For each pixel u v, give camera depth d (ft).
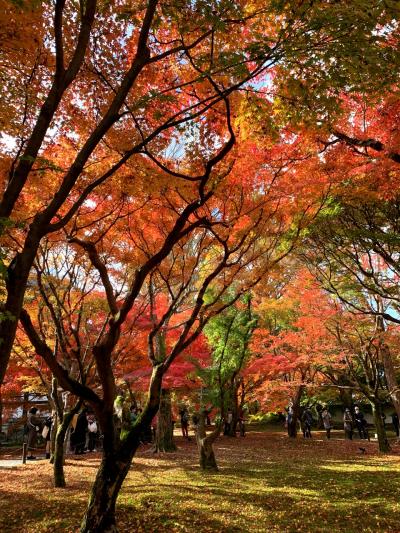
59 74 13.60
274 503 25.84
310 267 42.34
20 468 39.45
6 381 50.96
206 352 52.31
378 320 46.55
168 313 24.20
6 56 17.65
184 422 67.21
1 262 10.22
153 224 26.50
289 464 41.06
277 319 57.16
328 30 12.76
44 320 38.17
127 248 28.71
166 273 31.09
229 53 14.05
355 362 66.13
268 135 20.51
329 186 25.27
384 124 24.68
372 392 51.70
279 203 25.54
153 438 58.90
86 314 33.99
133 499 26.55
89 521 18.99
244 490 29.25
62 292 32.42
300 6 13.24
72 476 34.76
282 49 13.33
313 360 52.80
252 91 17.19
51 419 48.21
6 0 13.41
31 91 18.69
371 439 68.69
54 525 21.85
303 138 23.79
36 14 16.34
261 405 75.41
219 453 49.65
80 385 18.89
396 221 30.78
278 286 53.57
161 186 21.97
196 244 30.76
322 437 72.08
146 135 21.86
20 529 21.53
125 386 60.13
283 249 29.01
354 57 13.19
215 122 21.57
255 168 23.98
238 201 25.35
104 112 21.38
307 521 22.22
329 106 16.92
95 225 26.55
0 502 26.76
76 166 13.64
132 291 18.94
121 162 15.69
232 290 43.01
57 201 13.19
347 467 39.32
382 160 24.49
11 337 11.51
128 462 19.83
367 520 22.33
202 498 26.91
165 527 21.33
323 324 48.47
